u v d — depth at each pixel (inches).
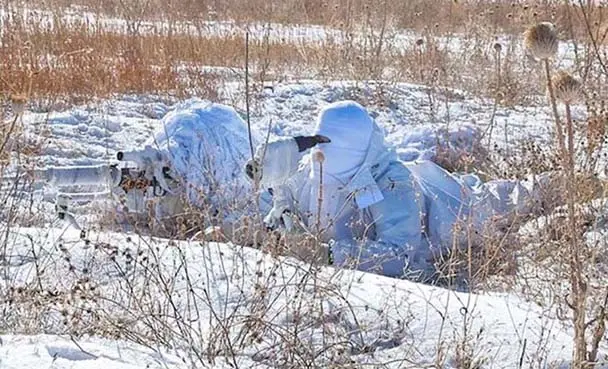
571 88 130.8
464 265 210.7
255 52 526.0
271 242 181.2
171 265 169.9
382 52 535.8
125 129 356.5
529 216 237.6
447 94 421.1
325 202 227.1
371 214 231.1
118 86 415.2
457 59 518.6
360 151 228.5
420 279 209.5
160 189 235.8
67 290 156.0
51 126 343.6
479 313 154.9
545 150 339.3
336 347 138.9
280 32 629.0
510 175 291.3
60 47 463.8
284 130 374.0
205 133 248.1
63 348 127.0
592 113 277.1
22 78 379.6
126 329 138.9
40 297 150.3
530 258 204.1
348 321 148.1
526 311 163.5
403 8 661.3
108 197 239.5
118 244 184.5
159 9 628.1
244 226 195.3
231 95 432.8
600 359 144.9
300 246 188.7
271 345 138.9
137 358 128.9
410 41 577.3
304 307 150.6
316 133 228.2
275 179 222.7
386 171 233.5
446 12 657.6
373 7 655.1
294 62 518.9
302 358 132.6
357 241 216.7
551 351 145.1
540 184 245.4
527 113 425.4
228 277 164.4
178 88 425.1
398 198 229.3
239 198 224.2
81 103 385.7
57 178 243.8
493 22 595.2
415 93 456.4
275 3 708.0
